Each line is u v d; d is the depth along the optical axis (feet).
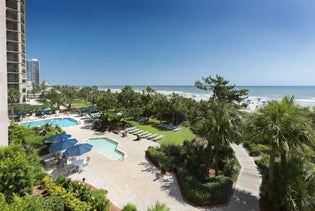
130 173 52.60
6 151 35.68
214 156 51.80
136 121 124.98
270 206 37.55
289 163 37.55
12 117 121.08
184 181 43.83
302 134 34.24
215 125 46.06
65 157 59.11
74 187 37.24
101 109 108.99
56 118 134.21
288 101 38.32
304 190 32.09
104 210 33.83
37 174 42.75
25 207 22.81
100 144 80.74
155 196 42.19
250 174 53.93
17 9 159.22
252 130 38.37
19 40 161.79
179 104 111.65
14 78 162.91
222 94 94.73
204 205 39.50
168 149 61.87
